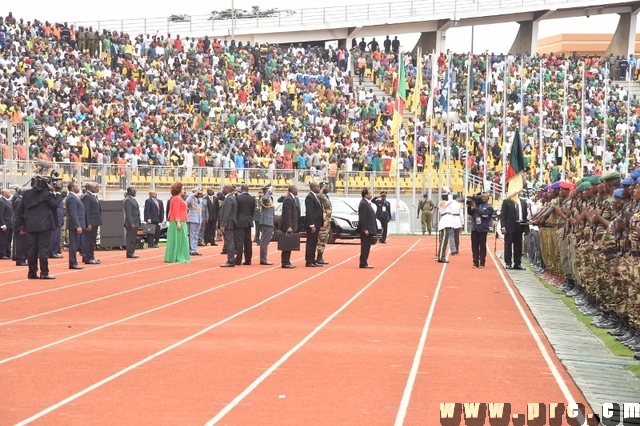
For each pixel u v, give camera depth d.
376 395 10.50
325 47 75.56
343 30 75.44
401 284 23.53
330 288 22.27
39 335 14.73
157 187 43.12
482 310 18.64
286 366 12.14
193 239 33.72
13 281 23.39
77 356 12.80
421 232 52.72
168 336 14.64
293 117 59.34
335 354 13.10
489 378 11.62
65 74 50.56
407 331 15.52
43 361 12.41
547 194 25.47
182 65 58.03
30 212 23.80
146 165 44.31
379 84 67.94
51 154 42.66
